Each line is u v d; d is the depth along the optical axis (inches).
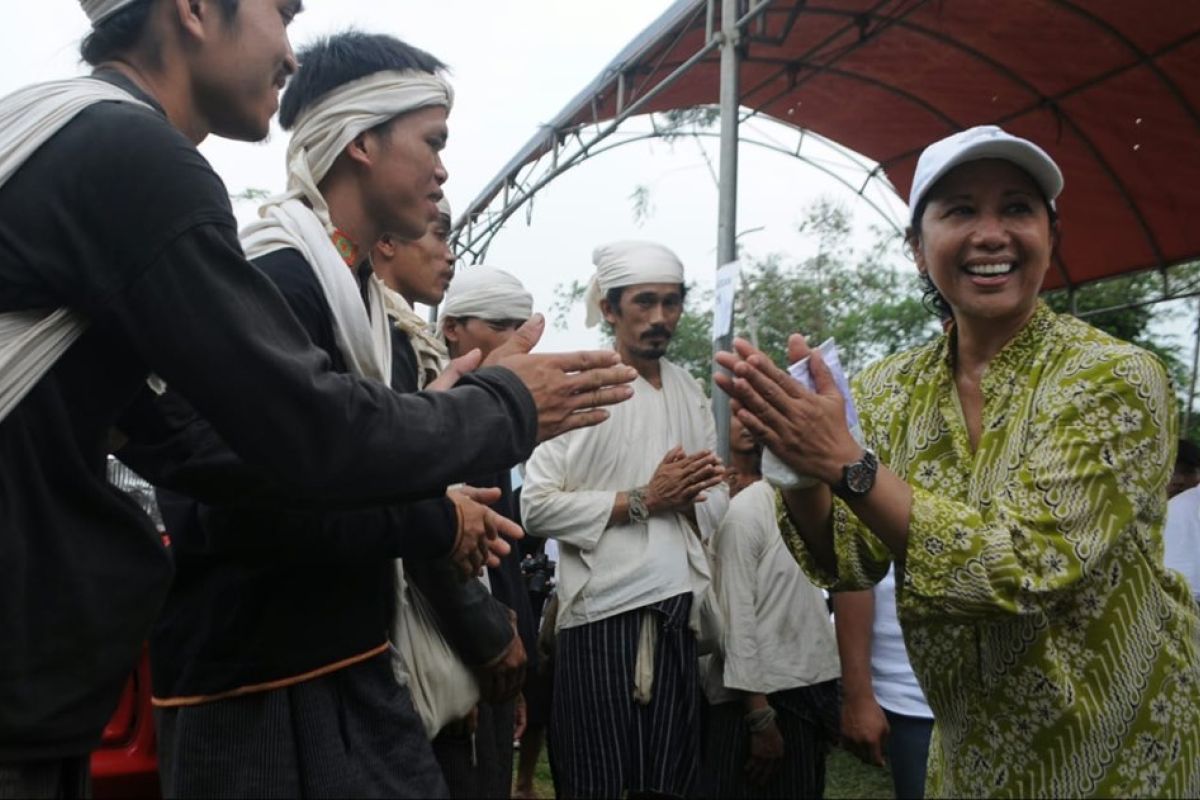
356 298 71.5
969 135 72.2
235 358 49.6
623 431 134.6
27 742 48.4
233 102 61.2
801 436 64.1
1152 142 289.3
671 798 122.4
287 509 61.9
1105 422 65.8
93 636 50.7
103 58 59.6
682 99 314.0
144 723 108.8
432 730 83.7
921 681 75.1
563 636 129.3
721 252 202.7
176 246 49.3
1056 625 67.5
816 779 139.7
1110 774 67.1
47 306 49.8
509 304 145.9
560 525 128.8
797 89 308.7
